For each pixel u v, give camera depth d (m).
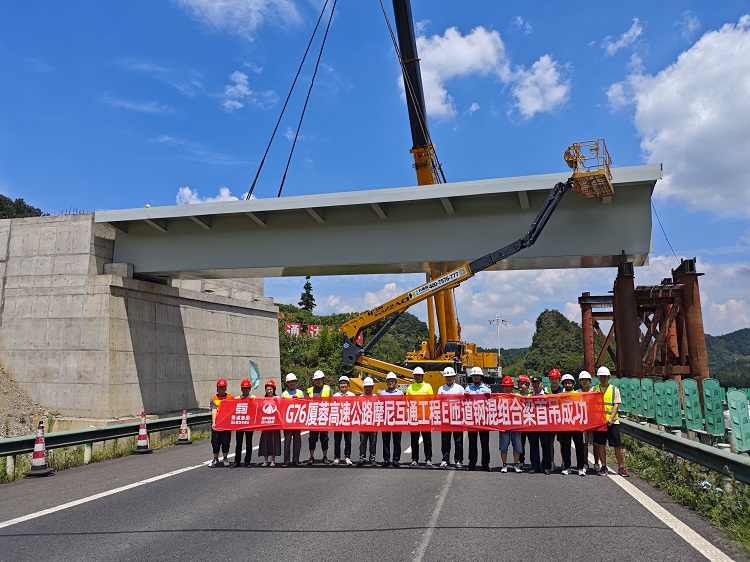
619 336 18.73
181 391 25.59
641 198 18.72
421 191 19.34
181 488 9.16
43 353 22.22
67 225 22.84
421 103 25.31
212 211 21.05
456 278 19.06
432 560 5.39
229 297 31.09
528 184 18.52
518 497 8.18
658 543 5.84
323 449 11.72
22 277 23.11
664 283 23.36
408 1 25.28
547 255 19.12
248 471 10.91
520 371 107.44
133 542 6.13
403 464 11.48
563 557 5.43
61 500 8.39
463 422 10.91
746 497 6.76
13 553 5.81
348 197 19.84
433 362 20.44
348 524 6.76
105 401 21.09
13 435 19.98
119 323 22.22
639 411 16.33
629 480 9.53
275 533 6.40
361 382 19.16
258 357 32.84
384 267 21.53
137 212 21.89
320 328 70.69
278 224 21.70
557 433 10.76
